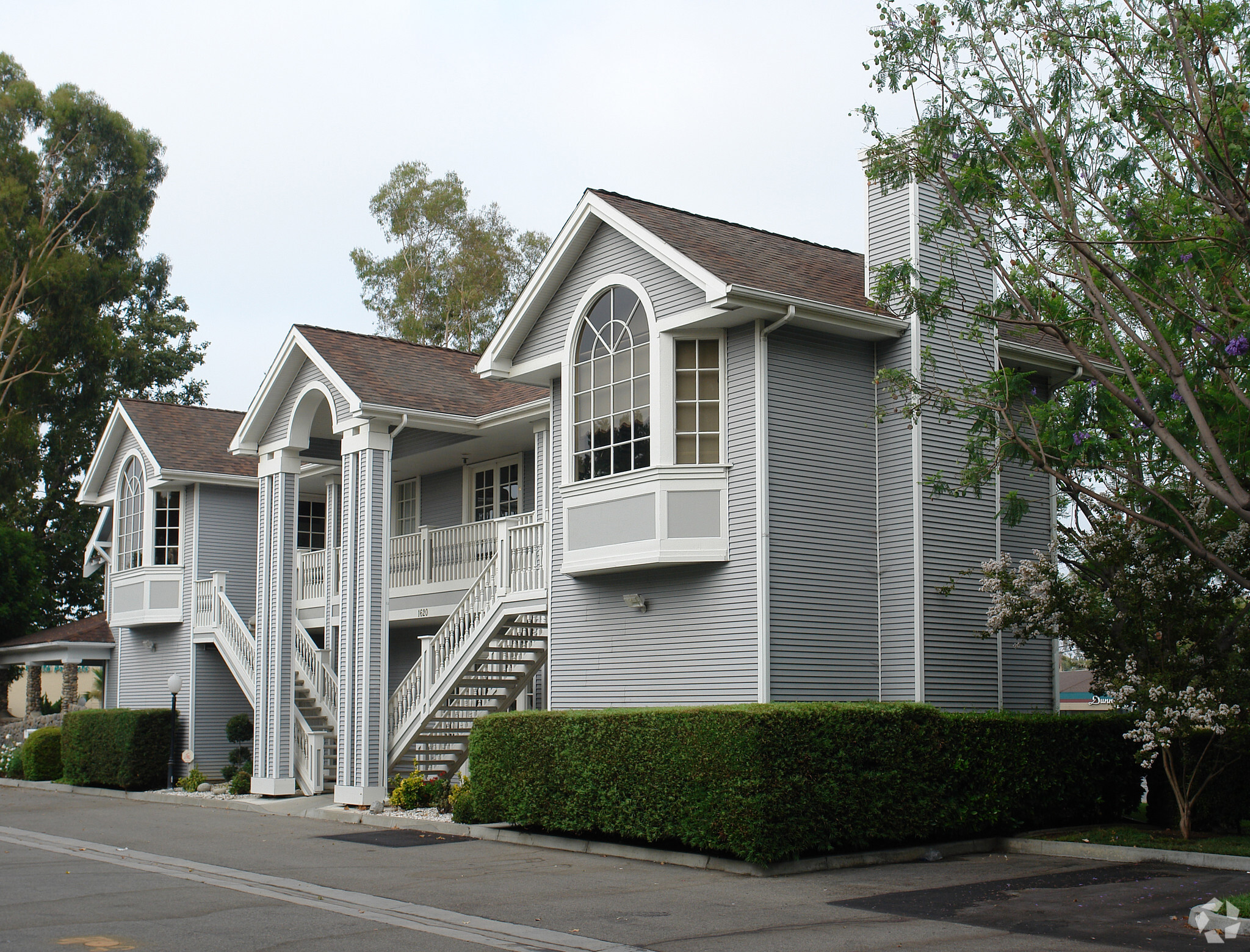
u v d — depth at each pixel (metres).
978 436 14.81
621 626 16.98
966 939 9.25
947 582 16.52
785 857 13.09
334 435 24.58
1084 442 13.49
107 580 33.12
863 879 12.50
